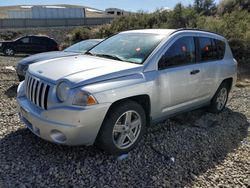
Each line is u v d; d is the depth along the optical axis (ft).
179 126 17.33
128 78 12.79
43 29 124.47
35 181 10.94
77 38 87.97
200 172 12.66
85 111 11.26
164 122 17.69
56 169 11.76
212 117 19.48
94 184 11.08
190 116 19.17
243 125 18.80
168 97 14.74
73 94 11.33
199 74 16.63
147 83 13.32
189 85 15.98
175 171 12.50
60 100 11.58
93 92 11.44
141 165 12.67
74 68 12.77
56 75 12.19
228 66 19.61
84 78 11.69
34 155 12.67
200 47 17.24
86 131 11.56
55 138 11.82
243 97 26.63
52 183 10.92
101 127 12.23
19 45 67.97
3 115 17.63
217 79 18.58
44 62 14.38
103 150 13.28
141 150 13.91
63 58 14.93
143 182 11.51
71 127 11.29
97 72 12.28
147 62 13.84
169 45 14.98
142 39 15.69
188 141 15.44
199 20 56.18
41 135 12.21
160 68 14.30
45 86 12.01
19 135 14.60
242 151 15.02
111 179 11.48
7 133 14.82
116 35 17.70
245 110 22.30
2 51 67.77
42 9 174.19
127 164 12.60
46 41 70.03
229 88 20.85
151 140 15.10
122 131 12.92
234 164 13.58
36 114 12.10
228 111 21.57
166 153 13.92
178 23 60.64
